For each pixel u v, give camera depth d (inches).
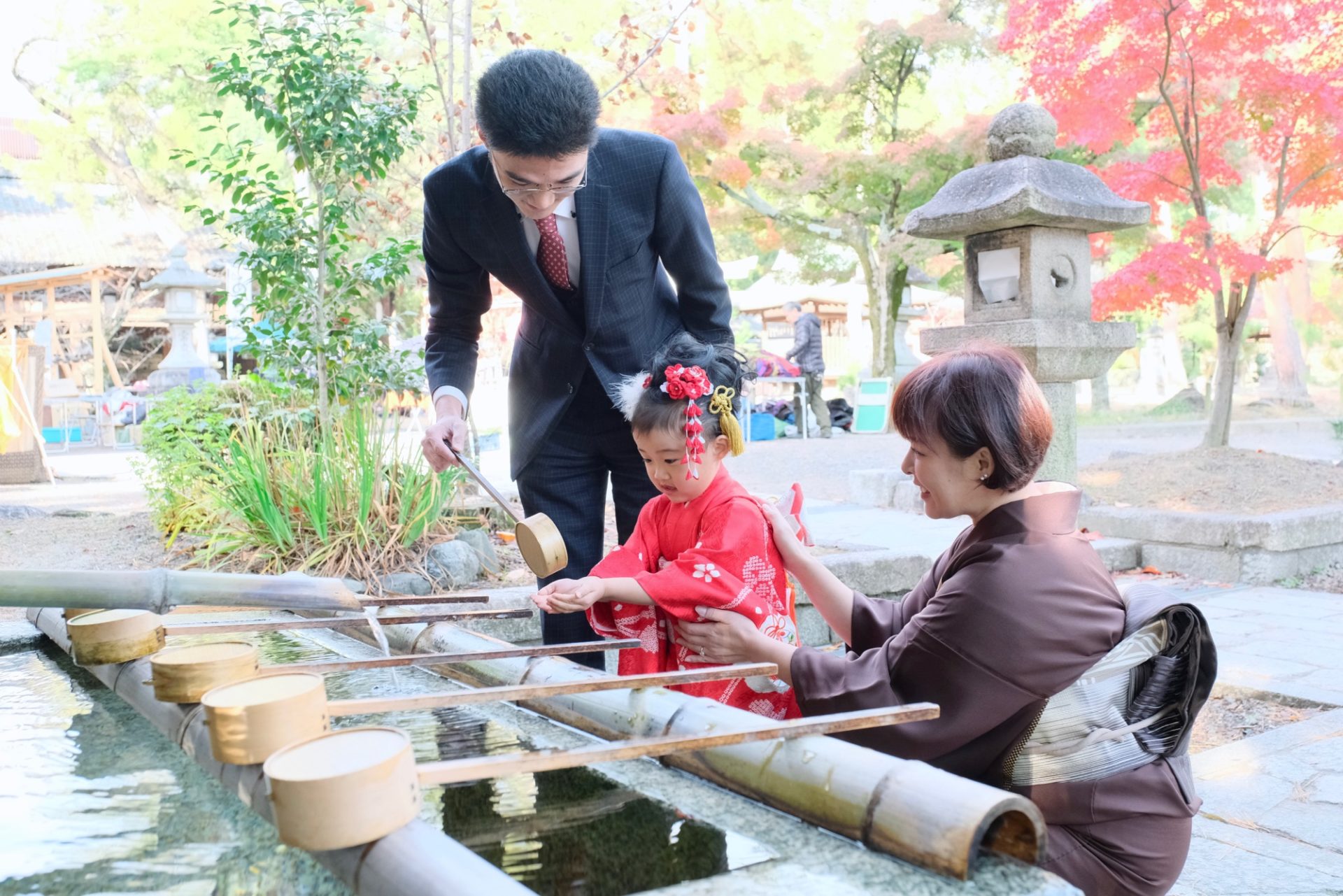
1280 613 186.7
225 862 42.1
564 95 77.7
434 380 108.3
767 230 687.7
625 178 94.6
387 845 36.0
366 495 173.9
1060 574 56.9
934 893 35.3
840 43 645.3
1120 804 56.3
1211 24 279.3
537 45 362.3
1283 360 729.0
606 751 40.4
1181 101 302.4
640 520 92.4
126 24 580.1
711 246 101.2
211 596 60.2
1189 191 299.0
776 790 44.8
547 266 96.8
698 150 598.5
